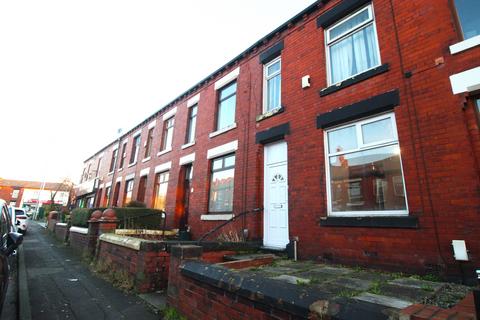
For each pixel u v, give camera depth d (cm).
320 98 684
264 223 767
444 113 472
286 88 789
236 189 862
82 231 1114
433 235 446
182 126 1293
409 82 527
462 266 411
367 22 645
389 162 541
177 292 450
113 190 1869
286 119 760
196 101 1241
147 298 533
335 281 407
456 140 451
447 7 507
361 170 581
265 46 916
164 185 1341
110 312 472
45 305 505
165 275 603
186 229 1059
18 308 518
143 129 1709
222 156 995
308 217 635
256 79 919
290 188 693
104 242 832
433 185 462
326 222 591
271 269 504
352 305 234
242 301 323
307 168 668
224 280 350
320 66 711
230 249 657
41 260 966
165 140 1468
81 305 506
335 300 246
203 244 616
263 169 815
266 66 921
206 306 377
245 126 898
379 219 509
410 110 514
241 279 333
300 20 808
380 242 504
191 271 415
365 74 596
